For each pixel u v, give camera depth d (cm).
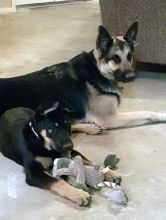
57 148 131
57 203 128
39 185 131
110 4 201
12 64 234
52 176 133
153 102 189
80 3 352
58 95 167
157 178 137
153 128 167
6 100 165
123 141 160
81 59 170
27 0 339
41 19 314
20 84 168
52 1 346
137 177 138
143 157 149
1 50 256
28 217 124
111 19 205
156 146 155
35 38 275
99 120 168
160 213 122
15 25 303
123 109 184
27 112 154
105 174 134
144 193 130
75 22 305
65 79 168
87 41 265
